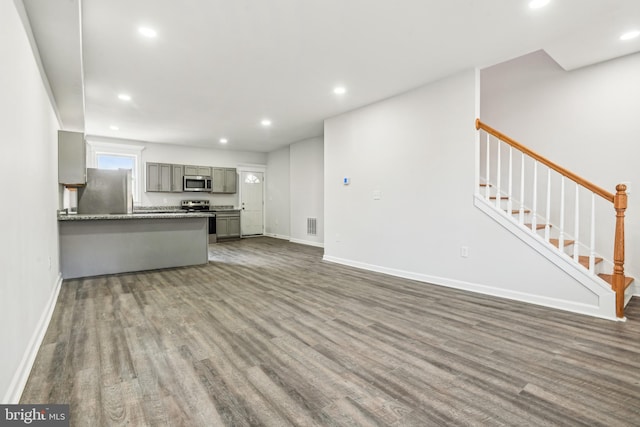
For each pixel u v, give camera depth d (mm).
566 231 3814
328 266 5215
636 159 3396
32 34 2332
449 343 2344
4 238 1530
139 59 3359
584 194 3680
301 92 4359
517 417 1528
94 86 4105
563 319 2801
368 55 3283
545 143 3984
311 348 2266
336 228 5535
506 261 3404
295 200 8258
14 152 1764
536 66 4031
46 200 2957
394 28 2775
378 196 4754
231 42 3020
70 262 4324
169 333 2514
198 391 1740
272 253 6547
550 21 2676
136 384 1800
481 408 1599
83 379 1844
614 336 2447
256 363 2051
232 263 5473
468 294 3574
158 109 5109
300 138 7605
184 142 7945
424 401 1657
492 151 4418
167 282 4145
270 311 3043
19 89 1909
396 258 4512
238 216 9047
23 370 1797
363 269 4973
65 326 2645
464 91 3666
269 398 1683
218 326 2666
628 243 3467
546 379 1860
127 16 2582
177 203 8266
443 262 3949
